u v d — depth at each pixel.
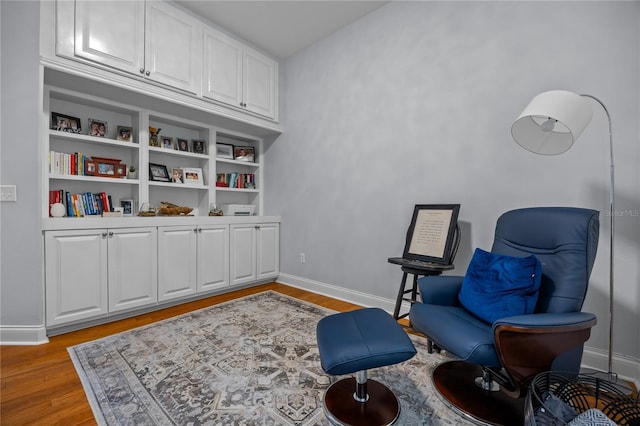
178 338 2.05
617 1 1.63
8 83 1.93
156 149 2.89
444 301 1.72
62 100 2.52
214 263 2.99
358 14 2.81
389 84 2.64
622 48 1.61
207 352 1.86
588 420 1.00
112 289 2.32
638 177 1.58
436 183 2.35
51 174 2.27
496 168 2.05
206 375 1.61
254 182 3.88
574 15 1.76
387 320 1.45
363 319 1.47
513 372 1.18
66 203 2.38
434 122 2.36
